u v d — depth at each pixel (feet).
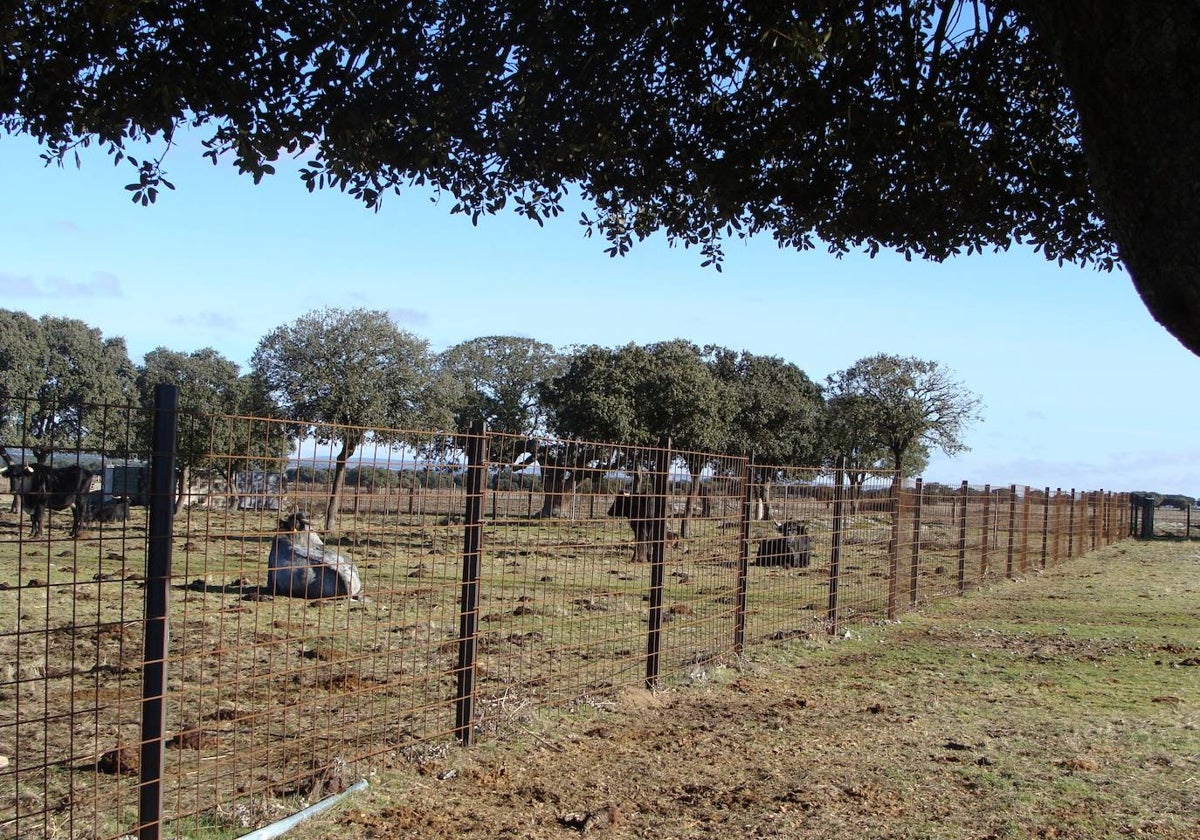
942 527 61.67
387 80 17.87
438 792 18.28
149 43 16.53
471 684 21.27
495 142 19.35
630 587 46.34
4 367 139.23
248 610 16.81
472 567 20.99
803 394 193.36
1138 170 8.96
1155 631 42.22
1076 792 19.20
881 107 20.24
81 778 17.76
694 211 23.47
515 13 17.94
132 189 18.45
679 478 28.45
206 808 16.38
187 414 14.37
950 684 29.89
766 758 21.33
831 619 39.11
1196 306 8.84
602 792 18.79
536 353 232.32
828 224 22.49
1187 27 8.35
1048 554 80.48
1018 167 21.31
